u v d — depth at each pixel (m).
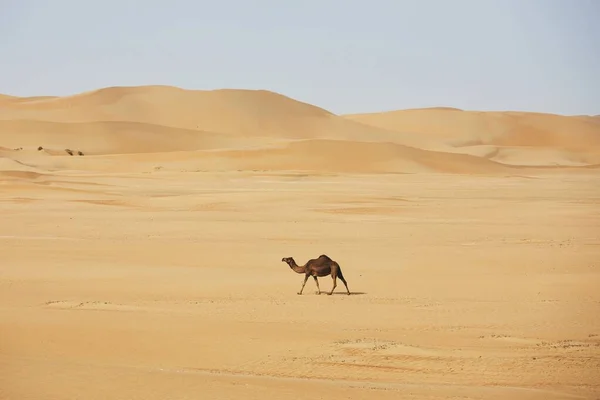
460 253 55.31
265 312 33.88
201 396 19.62
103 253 53.75
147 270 46.53
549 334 30.05
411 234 68.38
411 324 31.73
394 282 43.22
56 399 18.91
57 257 51.41
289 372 23.97
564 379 23.53
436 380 23.25
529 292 40.19
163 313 33.22
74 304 35.12
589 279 44.41
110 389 19.97
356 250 56.78
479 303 36.84
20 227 70.19
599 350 27.25
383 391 21.00
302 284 41.16
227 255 53.66
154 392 19.83
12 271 45.22
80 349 26.19
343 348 26.91
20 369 21.73
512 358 25.89
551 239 65.62
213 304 35.75
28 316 31.50
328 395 20.23
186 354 26.03
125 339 27.81
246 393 20.08
